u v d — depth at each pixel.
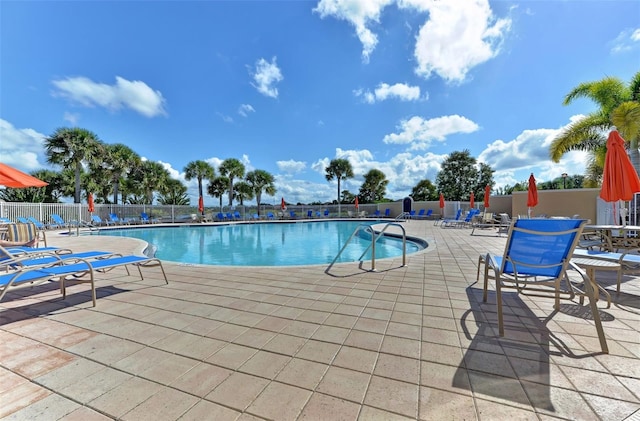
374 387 1.58
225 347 2.06
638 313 2.58
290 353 1.97
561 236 2.34
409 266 4.85
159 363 1.85
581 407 1.39
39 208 15.27
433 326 2.39
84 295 3.35
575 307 2.77
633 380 1.60
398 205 24.69
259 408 1.42
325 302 3.05
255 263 7.42
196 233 15.06
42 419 1.35
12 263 3.46
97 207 17.88
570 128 10.57
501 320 2.20
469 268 4.68
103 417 1.37
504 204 18.75
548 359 1.83
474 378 1.64
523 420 1.31
